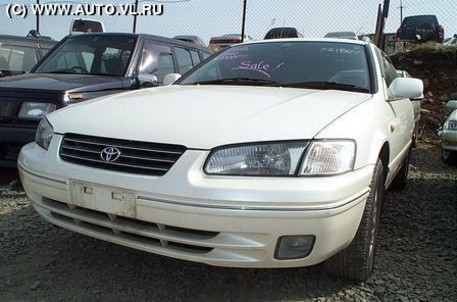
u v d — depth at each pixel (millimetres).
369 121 2652
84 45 5809
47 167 2576
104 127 2516
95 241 3252
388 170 3211
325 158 2234
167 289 2654
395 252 3279
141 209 2254
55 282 2695
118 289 2637
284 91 3041
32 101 4262
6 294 2553
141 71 5484
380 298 2621
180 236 2242
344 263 2666
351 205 2270
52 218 2637
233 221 2137
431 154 7699
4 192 4312
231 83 3477
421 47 11086
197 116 2461
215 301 2549
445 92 10375
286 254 2217
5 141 4258
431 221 4008
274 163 2199
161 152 2285
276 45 3834
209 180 2178
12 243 3205
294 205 2119
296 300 2578
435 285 2793
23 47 6965
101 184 2350
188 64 6535
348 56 3543
